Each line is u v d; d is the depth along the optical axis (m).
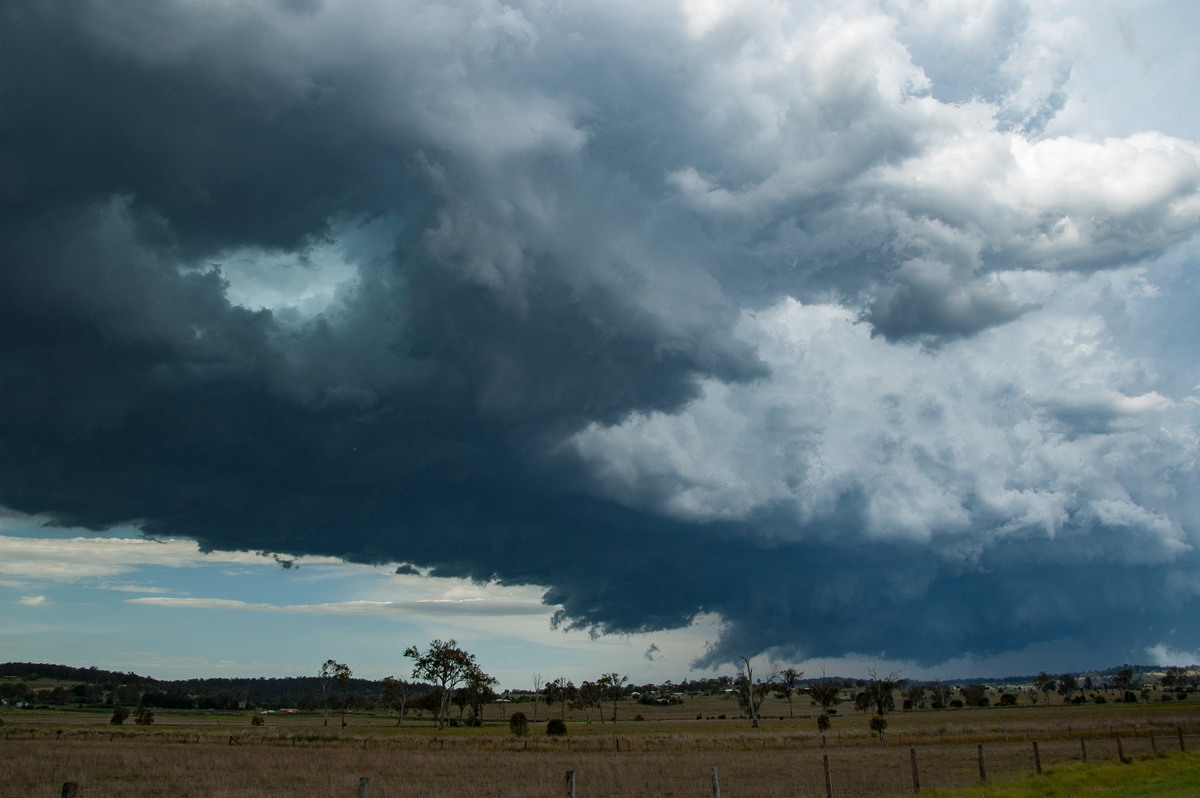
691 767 45.66
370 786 33.78
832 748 65.25
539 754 60.19
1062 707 165.25
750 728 113.94
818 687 146.12
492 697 149.75
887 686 156.00
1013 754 51.78
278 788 33.47
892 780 36.56
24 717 133.25
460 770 44.00
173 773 39.12
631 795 31.34
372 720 176.75
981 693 199.12
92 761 44.00
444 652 145.00
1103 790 27.69
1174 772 32.50
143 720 120.62
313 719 176.62
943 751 57.28
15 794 29.84
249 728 109.88
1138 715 111.31
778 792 31.22
